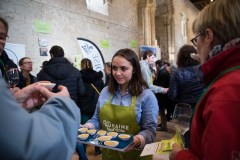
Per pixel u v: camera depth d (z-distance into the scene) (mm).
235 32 560
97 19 5328
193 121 615
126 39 6637
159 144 932
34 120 346
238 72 524
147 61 2916
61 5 4293
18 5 3484
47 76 2117
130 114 1148
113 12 6000
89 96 2525
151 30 7930
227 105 469
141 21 7531
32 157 309
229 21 564
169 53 9812
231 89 489
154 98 1196
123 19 6492
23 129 314
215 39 617
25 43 3592
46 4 3969
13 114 310
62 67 2139
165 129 3457
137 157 1189
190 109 1007
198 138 587
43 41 3879
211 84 601
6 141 292
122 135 1017
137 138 1015
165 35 9891
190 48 2008
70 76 2180
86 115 2580
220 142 459
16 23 3455
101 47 5441
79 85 2316
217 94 508
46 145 332
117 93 1283
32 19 3709
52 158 348
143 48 6977
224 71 569
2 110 299
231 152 450
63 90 520
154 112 1165
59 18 4254
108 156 1264
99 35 5387
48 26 3986
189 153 626
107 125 1229
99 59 4941
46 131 351
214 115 479
